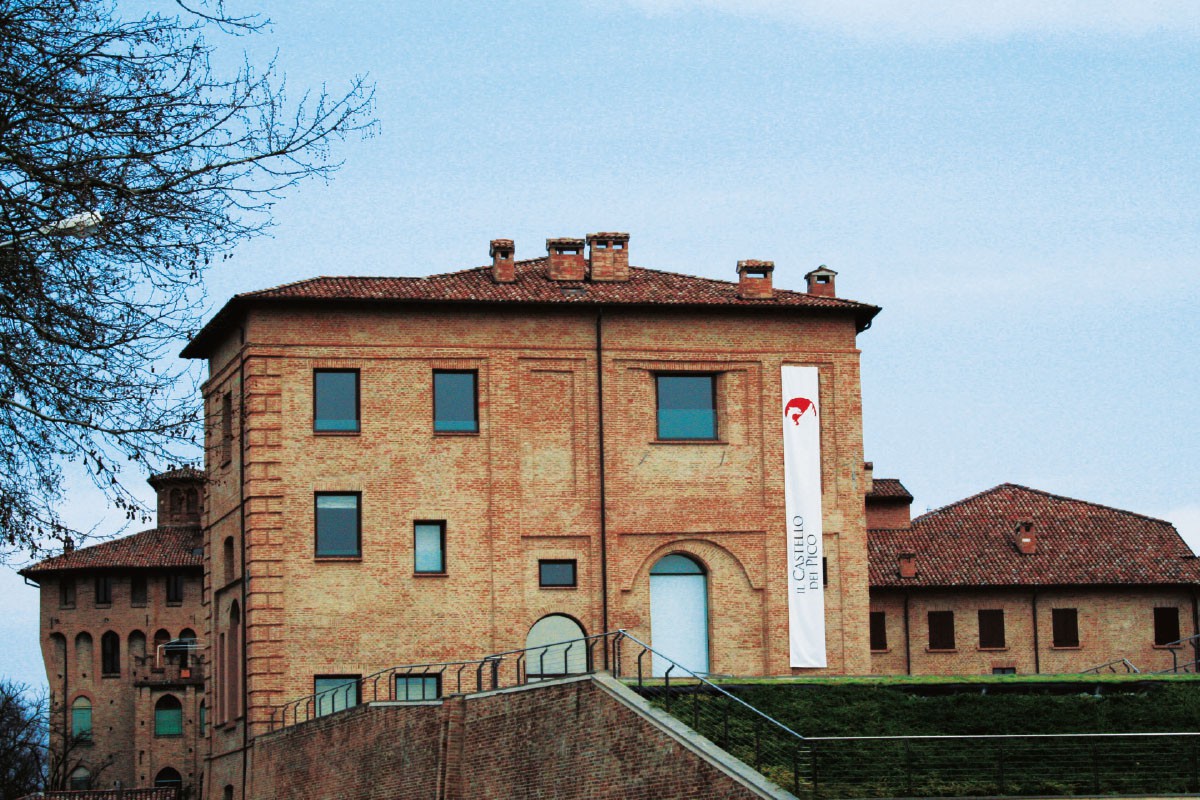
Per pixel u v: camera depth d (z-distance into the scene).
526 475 54.56
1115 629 81.50
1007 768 32.84
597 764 33.81
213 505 58.16
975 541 84.56
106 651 107.62
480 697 38.59
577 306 55.28
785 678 42.12
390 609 53.12
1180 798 30.78
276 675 52.28
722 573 55.12
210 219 22.16
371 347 54.16
